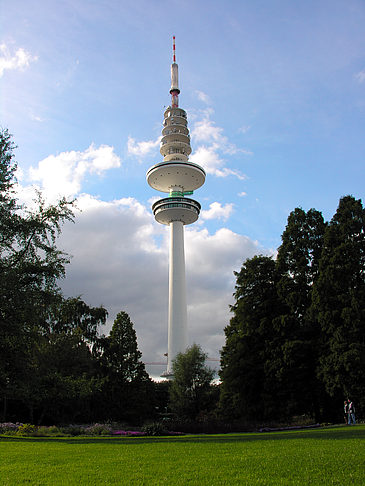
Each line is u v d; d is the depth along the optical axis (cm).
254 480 922
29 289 2770
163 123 13212
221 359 5478
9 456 1481
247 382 4703
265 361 4712
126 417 6172
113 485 900
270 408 4434
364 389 3931
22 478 1010
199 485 882
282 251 5281
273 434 2630
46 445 1992
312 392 4450
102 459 1348
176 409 6334
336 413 4469
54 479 990
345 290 4512
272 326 4828
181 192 12150
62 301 2988
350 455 1245
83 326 6962
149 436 2994
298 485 863
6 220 2780
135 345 6806
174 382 6500
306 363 4441
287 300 4797
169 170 11781
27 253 2928
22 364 2714
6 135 2977
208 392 6244
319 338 4553
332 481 892
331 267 4544
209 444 1839
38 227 2888
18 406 5072
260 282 5197
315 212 5388
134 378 6581
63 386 3391
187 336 11256
